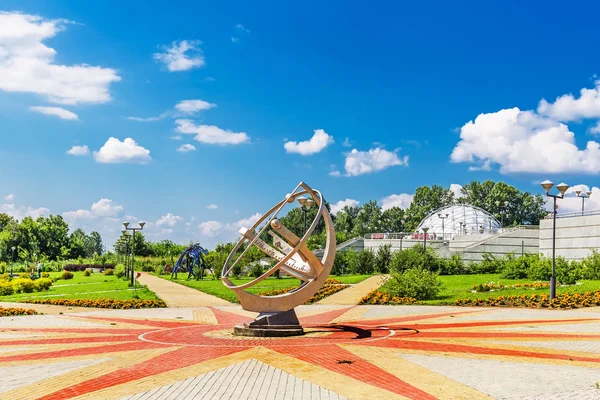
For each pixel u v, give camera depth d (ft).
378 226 502.38
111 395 40.37
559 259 156.87
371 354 56.13
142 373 47.80
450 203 514.68
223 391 41.22
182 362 52.54
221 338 68.13
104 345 63.36
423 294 123.95
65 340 67.87
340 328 77.71
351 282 170.09
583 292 116.06
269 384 43.42
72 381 45.06
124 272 246.06
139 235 385.50
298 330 70.64
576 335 69.67
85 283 202.69
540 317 91.04
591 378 45.44
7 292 155.43
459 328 77.36
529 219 503.20
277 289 147.23
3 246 387.96
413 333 72.28
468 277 173.37
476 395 40.09
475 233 293.23
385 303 119.03
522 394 40.34
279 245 80.43
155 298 129.70
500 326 79.30
